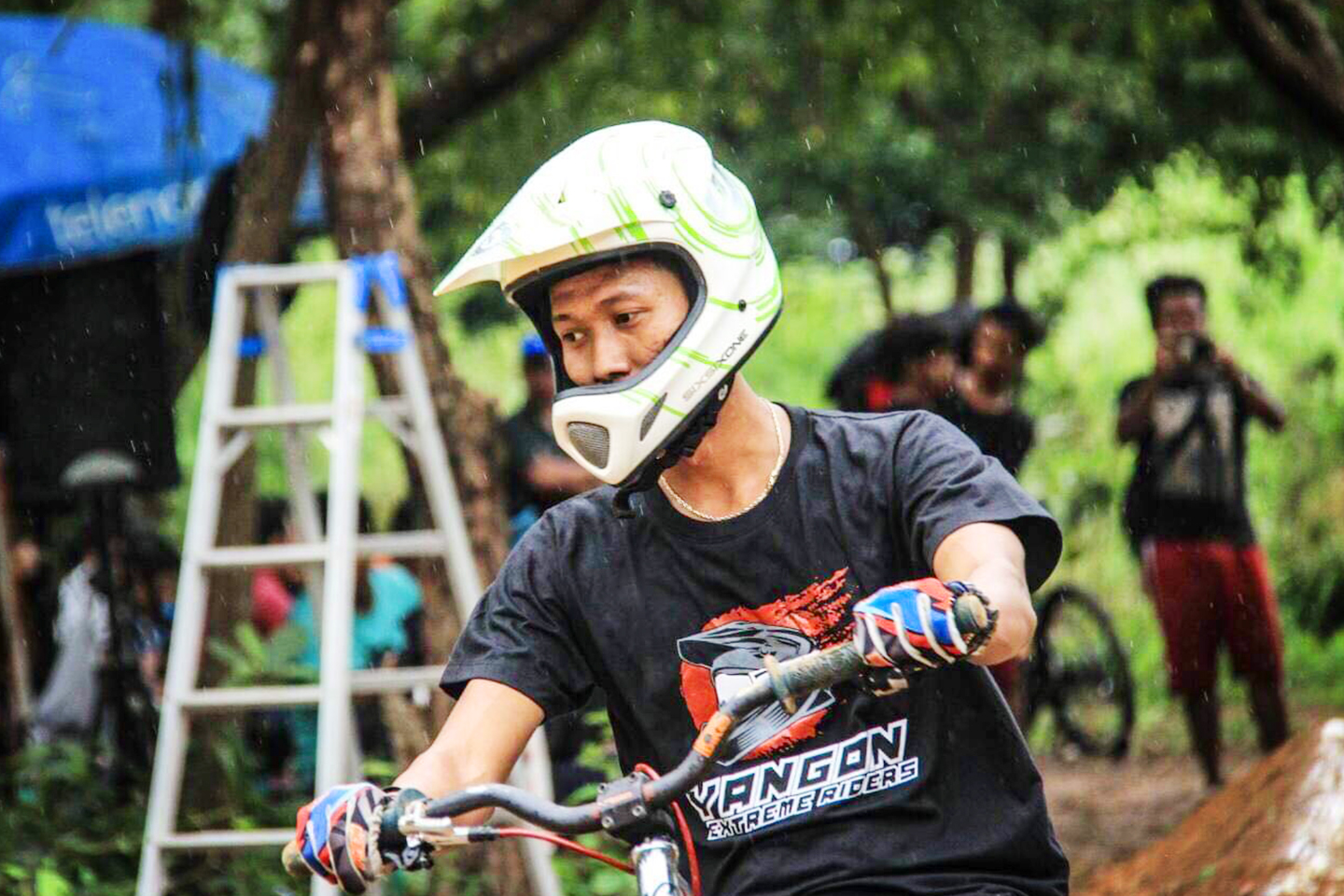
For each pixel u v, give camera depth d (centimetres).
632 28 2503
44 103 1708
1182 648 1889
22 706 1712
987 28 2525
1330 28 1962
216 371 1234
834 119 2709
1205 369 1870
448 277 570
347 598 1153
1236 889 1090
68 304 1808
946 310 1783
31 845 1312
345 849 496
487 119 2525
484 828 496
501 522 1318
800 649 574
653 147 576
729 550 577
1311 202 2645
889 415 594
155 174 1688
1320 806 1123
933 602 456
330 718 1127
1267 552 2850
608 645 589
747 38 2506
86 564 1698
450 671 595
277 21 2489
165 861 1178
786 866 564
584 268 565
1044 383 3184
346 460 1177
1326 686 2644
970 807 566
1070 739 2372
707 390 566
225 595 1360
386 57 1333
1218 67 2633
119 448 1819
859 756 565
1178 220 3222
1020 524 548
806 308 4412
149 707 1586
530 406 1783
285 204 1377
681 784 484
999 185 2952
